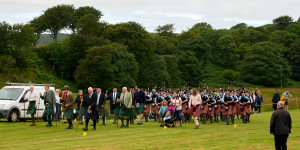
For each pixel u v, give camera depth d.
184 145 12.59
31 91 19.38
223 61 135.25
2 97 22.00
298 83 113.81
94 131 17.14
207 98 22.53
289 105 49.25
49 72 81.50
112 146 12.28
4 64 67.12
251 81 108.00
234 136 15.16
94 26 82.00
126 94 19.16
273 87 106.00
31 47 83.44
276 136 11.01
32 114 19.41
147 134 15.80
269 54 106.88
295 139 14.67
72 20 105.31
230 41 134.00
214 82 108.75
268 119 26.55
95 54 70.50
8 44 72.69
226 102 22.30
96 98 17.58
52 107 19.28
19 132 16.42
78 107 22.28
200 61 119.69
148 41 86.56
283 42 140.38
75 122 22.44
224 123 22.98
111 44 77.81
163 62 89.25
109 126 19.89
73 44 80.25
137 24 85.94
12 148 11.88
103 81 71.56
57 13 102.62
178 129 18.25
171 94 25.02
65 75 84.62
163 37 129.25
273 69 105.94
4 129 17.45
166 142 13.29
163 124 19.86
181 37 140.62
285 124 10.89
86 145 12.52
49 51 84.31
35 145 12.55
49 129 17.77
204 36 148.00
